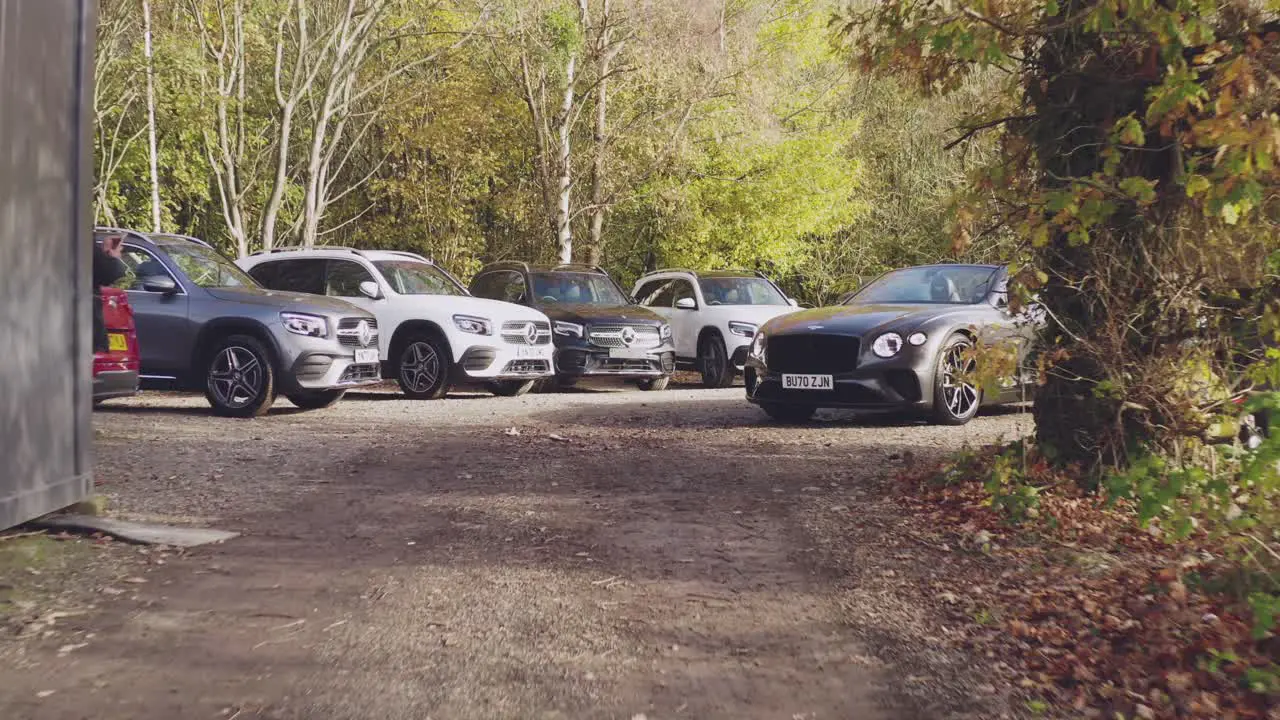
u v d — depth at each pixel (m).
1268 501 4.79
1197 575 4.86
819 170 31.27
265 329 11.86
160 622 4.40
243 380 11.88
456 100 30.64
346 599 4.77
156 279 11.84
